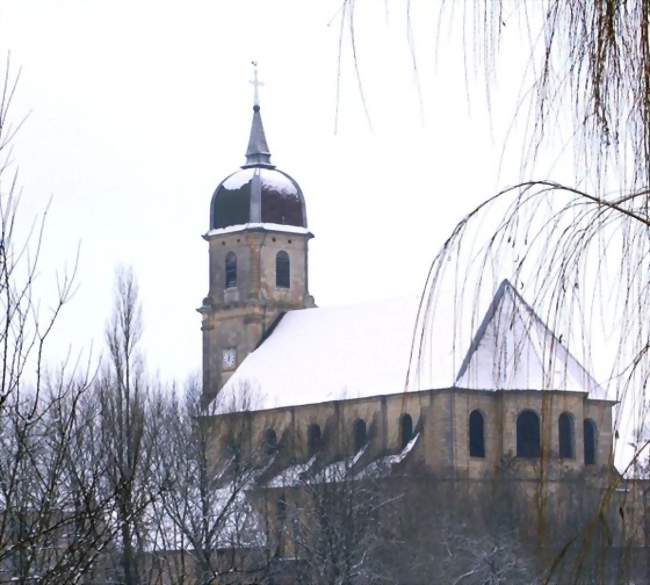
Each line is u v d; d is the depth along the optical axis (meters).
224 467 95.25
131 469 24.36
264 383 176.12
